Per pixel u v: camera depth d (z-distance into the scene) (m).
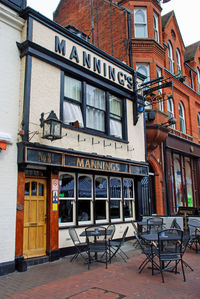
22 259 6.68
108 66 10.37
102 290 5.24
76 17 17.53
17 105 7.25
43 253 7.47
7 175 6.71
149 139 12.97
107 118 10.12
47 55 7.87
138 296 4.93
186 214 12.12
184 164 17.62
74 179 8.70
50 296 4.95
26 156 6.80
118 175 10.52
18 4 7.58
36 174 7.73
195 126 19.25
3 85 7.02
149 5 14.89
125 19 14.34
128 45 13.88
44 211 7.71
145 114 12.86
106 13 15.53
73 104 8.89
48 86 7.86
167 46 16.98
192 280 5.87
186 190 17.14
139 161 11.27
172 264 7.23
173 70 17.58
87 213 9.04
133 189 11.33
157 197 14.01
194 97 19.84
